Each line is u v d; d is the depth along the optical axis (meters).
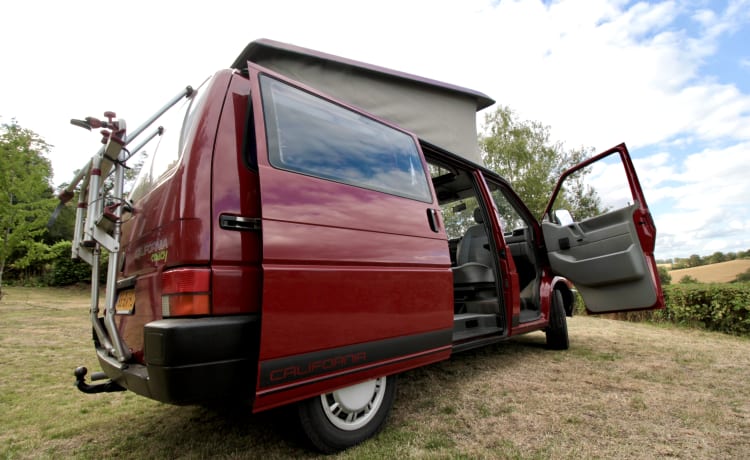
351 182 2.03
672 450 1.84
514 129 17.45
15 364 3.61
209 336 1.38
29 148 10.42
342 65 2.82
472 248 4.10
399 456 1.79
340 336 1.73
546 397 2.61
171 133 2.04
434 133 3.35
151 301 1.66
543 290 4.06
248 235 1.62
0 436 2.09
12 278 16.50
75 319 6.92
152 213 1.75
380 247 2.02
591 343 4.61
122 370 1.69
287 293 1.56
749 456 1.79
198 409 2.51
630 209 3.69
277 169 1.70
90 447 1.95
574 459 1.75
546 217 4.50
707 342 4.73
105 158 1.80
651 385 2.87
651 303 3.62
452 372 3.29
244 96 1.84
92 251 2.16
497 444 1.91
